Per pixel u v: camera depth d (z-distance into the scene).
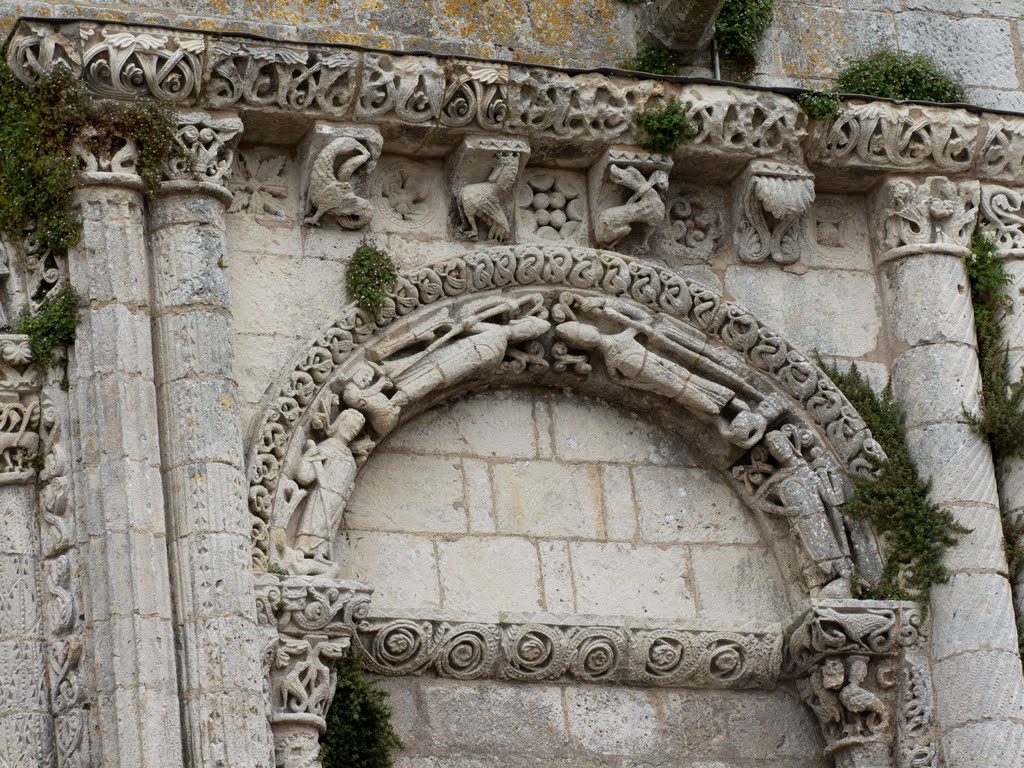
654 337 20.33
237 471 18.28
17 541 17.97
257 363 19.17
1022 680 19.92
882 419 20.70
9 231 18.53
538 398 20.33
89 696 17.41
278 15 20.17
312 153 19.59
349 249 19.78
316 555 18.61
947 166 21.28
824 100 20.80
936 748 19.84
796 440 20.45
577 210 20.61
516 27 20.94
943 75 21.89
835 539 20.22
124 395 18.03
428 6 20.72
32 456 18.16
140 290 18.41
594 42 21.14
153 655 17.44
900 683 19.98
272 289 19.44
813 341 20.91
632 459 20.44
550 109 20.06
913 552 20.20
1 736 17.50
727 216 21.06
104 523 17.70
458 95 19.84
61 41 18.62
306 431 19.06
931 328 20.81
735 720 19.97
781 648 20.06
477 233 20.14
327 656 18.36
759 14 21.53
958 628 19.97
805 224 21.23
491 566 19.67
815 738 20.16
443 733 19.08
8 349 18.16
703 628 19.86
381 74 19.53
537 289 20.17
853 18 22.05
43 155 18.45
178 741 17.33
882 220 21.28
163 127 18.77
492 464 19.98
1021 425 20.52
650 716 19.75
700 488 20.53
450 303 19.89
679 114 20.38
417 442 19.81
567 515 20.06
